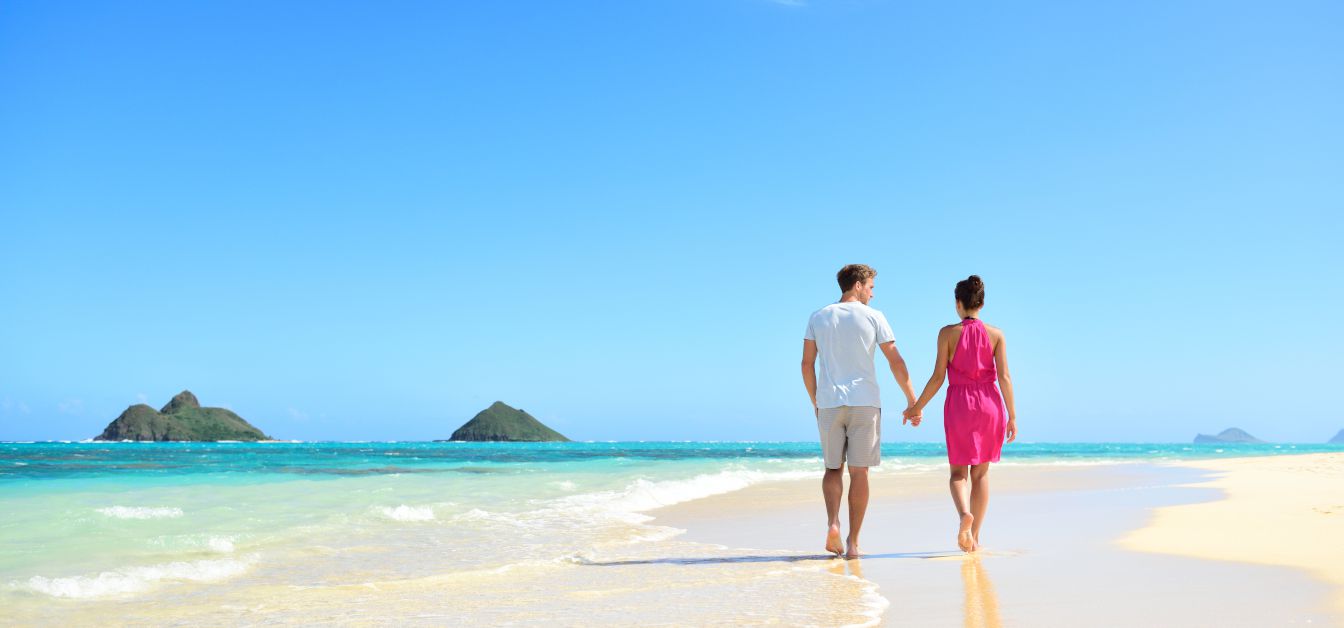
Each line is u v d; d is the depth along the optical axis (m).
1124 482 12.19
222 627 3.26
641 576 4.26
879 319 4.94
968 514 4.68
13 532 5.89
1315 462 18.78
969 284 5.04
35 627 3.34
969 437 4.79
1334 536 4.94
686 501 9.52
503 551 5.45
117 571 4.46
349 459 28.23
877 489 10.97
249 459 27.98
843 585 3.73
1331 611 2.86
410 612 3.44
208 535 5.93
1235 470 15.48
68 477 13.89
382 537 6.18
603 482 12.33
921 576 3.91
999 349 4.96
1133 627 2.69
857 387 4.82
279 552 5.38
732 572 4.30
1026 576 3.80
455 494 9.99
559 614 3.29
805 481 13.60
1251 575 3.63
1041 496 9.27
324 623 3.27
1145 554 4.39
